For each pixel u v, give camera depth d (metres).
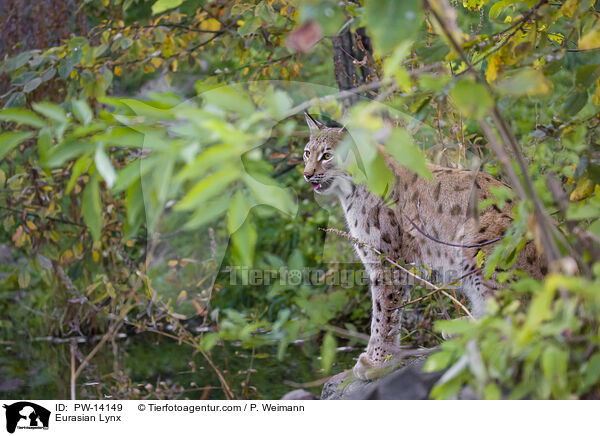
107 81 9.40
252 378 8.78
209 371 9.24
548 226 3.93
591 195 5.38
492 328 3.54
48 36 11.81
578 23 5.22
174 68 10.70
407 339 8.44
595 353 3.77
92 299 10.75
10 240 13.83
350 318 10.01
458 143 7.66
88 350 10.80
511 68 5.35
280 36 10.10
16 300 13.46
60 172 10.27
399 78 3.17
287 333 5.71
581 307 3.70
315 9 2.96
